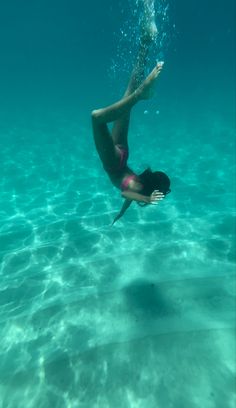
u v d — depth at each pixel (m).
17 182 7.51
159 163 8.42
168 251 4.93
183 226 5.57
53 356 3.33
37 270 4.62
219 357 3.28
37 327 3.69
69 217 5.94
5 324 3.75
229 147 9.22
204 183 7.18
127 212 6.04
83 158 8.91
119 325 3.67
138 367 3.20
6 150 9.60
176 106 14.66
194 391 2.98
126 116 2.34
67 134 11.16
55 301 4.05
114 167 2.23
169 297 4.04
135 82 2.29
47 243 5.21
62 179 7.62
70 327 3.67
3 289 4.30
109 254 4.90
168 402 2.90
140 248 5.02
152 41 2.22
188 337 3.48
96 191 6.96
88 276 4.47
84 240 5.25
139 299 4.02
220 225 5.55
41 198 6.73
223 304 3.91
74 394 2.98
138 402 2.90
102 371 3.17
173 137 10.44
